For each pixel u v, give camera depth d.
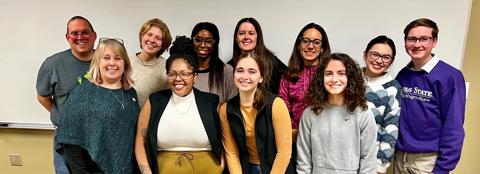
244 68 1.43
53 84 1.88
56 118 1.95
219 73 1.83
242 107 1.50
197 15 2.04
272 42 2.01
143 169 1.52
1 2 2.12
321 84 1.52
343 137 1.45
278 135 1.47
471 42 1.98
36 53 2.17
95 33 1.98
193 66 1.49
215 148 1.52
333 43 1.97
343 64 1.45
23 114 2.28
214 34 1.83
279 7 1.97
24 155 2.37
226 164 1.61
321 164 1.48
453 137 1.54
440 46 1.91
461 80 1.54
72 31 1.83
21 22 2.14
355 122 1.45
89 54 1.91
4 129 2.33
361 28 1.94
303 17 1.97
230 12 2.01
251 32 1.78
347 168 1.45
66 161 1.47
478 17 1.94
